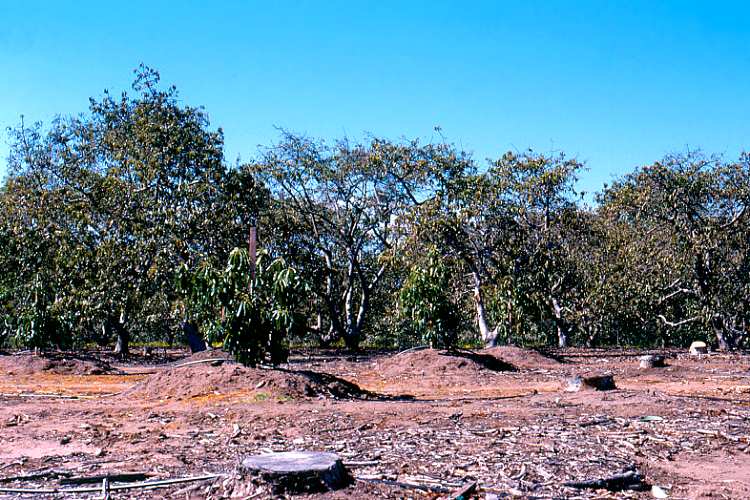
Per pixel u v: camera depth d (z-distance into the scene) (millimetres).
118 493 6504
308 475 6000
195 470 7344
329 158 31172
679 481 6832
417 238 26453
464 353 19844
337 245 34281
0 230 25438
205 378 13180
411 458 7449
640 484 6684
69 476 7227
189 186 25625
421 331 20250
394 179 29688
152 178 25766
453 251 26734
